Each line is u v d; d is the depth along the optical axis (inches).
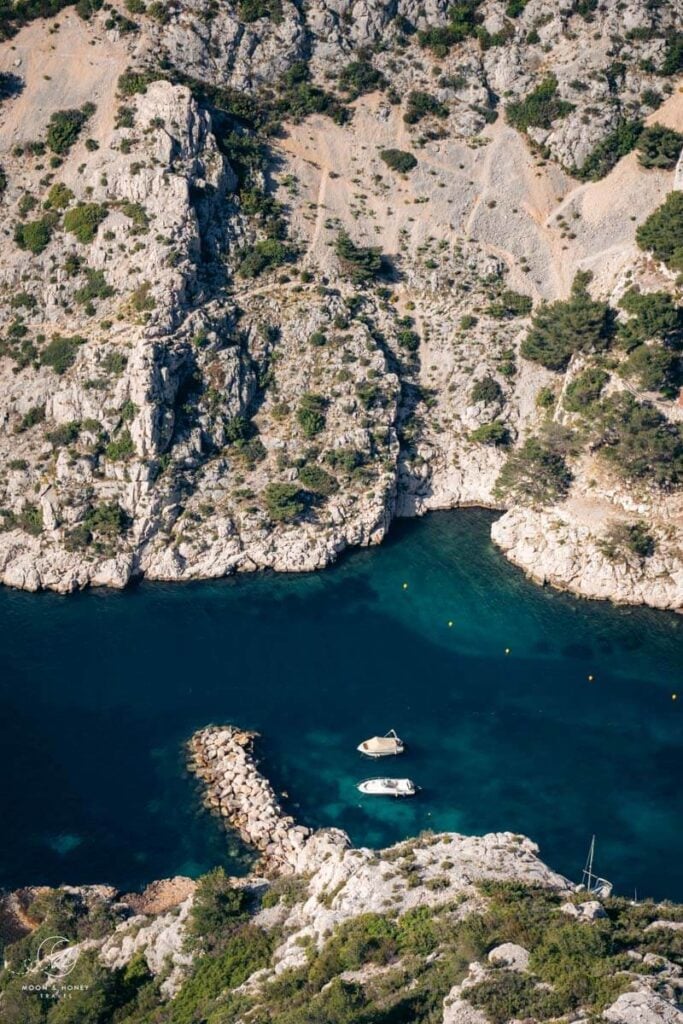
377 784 5743.1
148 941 4827.8
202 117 7775.6
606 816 5639.8
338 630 6811.0
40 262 7716.5
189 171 7706.7
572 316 7716.5
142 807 5674.2
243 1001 4357.8
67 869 5359.3
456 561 7440.9
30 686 6343.5
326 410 7726.4
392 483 7696.9
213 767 5871.1
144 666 6501.0
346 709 6230.3
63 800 5693.9
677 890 5251.0
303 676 6451.8
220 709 6215.6
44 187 7849.4
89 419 7401.6
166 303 7475.4
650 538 7268.7
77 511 7234.3
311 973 4365.2
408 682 6432.1
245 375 7662.4
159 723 6127.0
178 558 7244.1
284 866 5383.9
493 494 7864.2
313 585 7204.7
